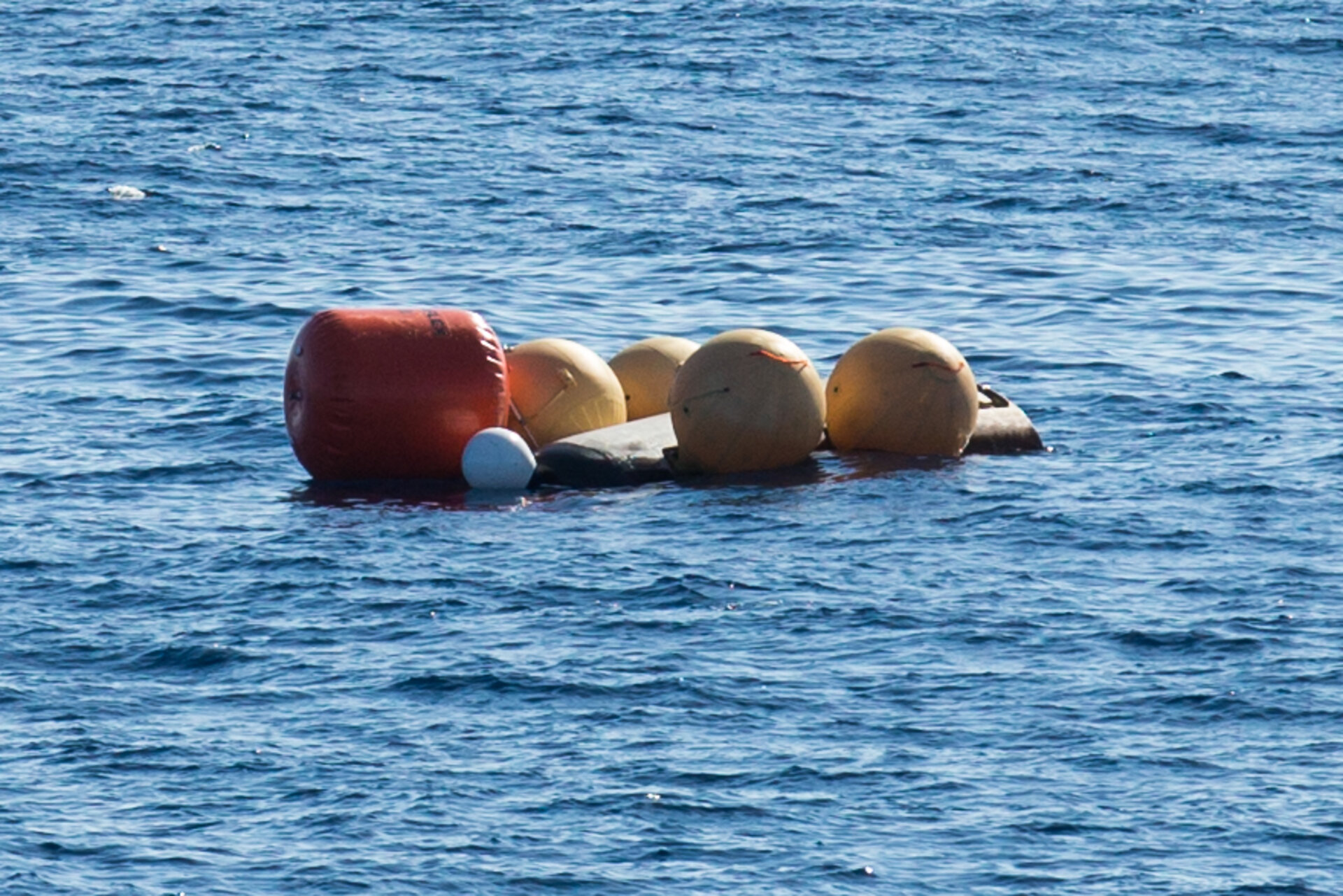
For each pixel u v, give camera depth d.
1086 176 138.50
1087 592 54.50
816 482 69.12
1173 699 46.22
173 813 40.44
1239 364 91.94
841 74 177.38
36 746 43.78
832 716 45.47
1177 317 103.31
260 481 70.12
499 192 132.00
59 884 37.31
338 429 69.00
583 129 152.50
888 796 41.19
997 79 176.75
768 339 71.75
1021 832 39.53
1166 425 78.75
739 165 141.00
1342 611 52.50
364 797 41.19
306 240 119.00
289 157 141.25
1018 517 63.00
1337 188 136.12
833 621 52.09
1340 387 85.88
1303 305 105.81
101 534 61.47
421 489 69.25
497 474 68.75
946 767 42.56
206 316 101.56
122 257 114.44
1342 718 44.94
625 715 45.56
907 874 37.88
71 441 75.69
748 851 38.84
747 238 121.12
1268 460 71.50
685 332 100.19
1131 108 164.50
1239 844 38.94
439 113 158.00
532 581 56.00
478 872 37.94
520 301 105.25
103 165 137.00
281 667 48.88
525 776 42.22
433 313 71.50
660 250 117.69
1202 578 55.78
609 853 38.72
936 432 73.19
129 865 38.12
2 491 67.31
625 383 77.12
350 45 190.38
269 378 88.25
